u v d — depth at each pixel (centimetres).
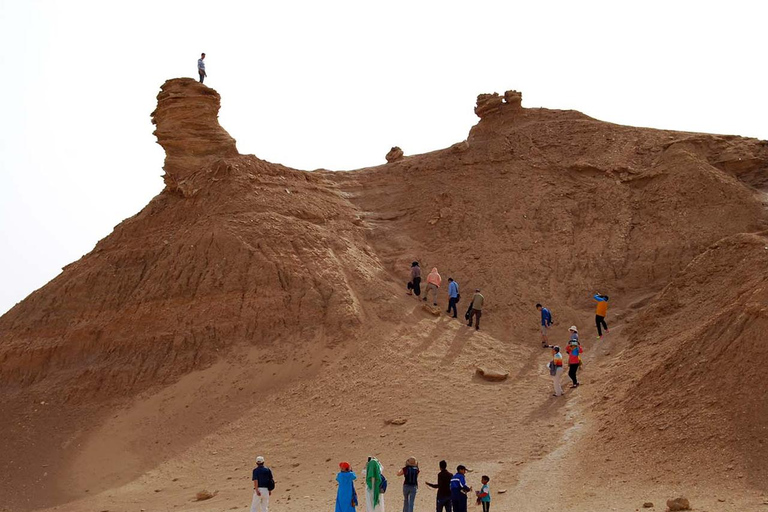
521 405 2083
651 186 3052
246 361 2469
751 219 2755
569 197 3133
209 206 3020
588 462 1647
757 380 1556
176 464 2077
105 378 2512
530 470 1683
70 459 2184
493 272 2888
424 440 1953
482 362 2369
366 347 2448
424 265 2992
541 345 2516
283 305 2612
